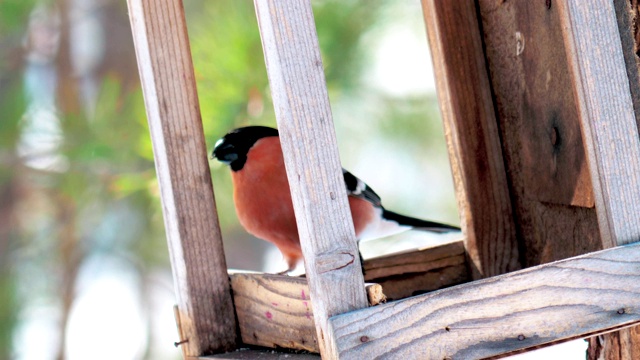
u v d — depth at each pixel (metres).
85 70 10.48
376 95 8.49
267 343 4.47
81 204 8.34
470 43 5.22
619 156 3.88
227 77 7.08
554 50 4.57
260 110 7.11
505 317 3.65
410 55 8.70
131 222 9.20
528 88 4.87
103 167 7.85
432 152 9.23
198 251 4.72
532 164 4.95
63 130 7.83
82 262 9.67
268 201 5.42
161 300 11.20
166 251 9.41
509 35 4.98
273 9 3.57
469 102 5.24
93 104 8.38
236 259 10.65
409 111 8.74
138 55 4.82
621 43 3.98
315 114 3.57
